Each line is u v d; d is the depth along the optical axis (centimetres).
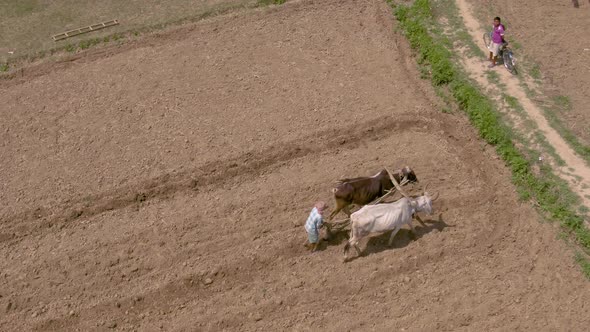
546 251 1338
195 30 1998
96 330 1225
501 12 2008
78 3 2120
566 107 1659
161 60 1886
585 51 1845
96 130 1653
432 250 1337
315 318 1232
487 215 1412
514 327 1202
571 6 2038
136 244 1370
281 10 2070
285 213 1423
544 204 1427
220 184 1507
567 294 1256
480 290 1268
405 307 1243
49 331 1227
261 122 1658
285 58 1877
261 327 1222
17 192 1490
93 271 1320
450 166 1527
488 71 1780
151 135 1633
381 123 1641
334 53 1892
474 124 1625
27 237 1397
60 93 1778
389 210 1252
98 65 1878
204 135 1625
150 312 1254
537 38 1900
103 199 1467
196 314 1247
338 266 1317
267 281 1298
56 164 1562
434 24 1967
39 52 1919
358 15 2045
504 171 1512
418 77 1800
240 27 2008
